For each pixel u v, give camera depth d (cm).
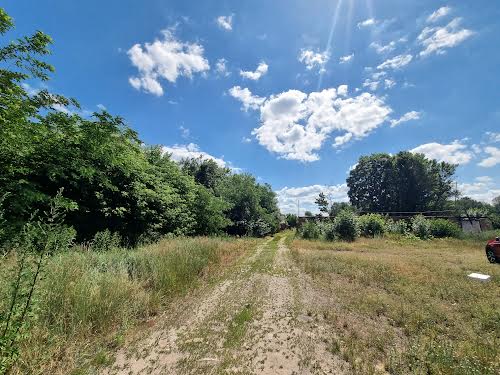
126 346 432
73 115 1110
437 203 6259
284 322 551
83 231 1259
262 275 1005
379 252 1838
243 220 3612
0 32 776
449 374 359
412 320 548
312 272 1046
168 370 368
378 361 405
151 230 1666
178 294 706
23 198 908
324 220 3862
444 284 829
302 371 373
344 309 634
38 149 1042
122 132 1270
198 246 1200
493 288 789
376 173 6719
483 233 2870
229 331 501
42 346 354
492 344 450
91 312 465
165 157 2311
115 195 1396
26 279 307
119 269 693
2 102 785
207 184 4338
